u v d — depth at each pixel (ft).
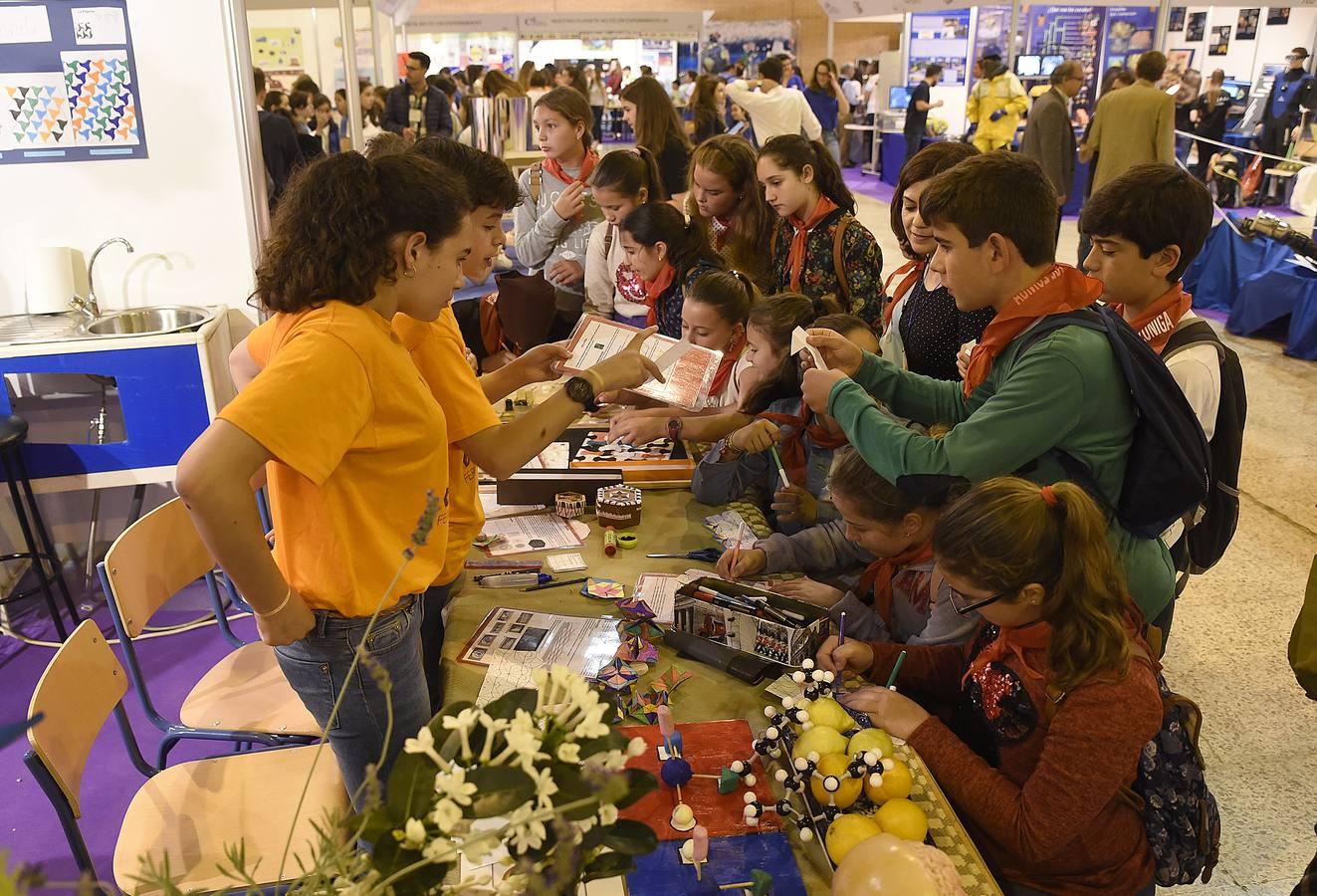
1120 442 5.30
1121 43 28.07
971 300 5.52
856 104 45.78
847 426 5.85
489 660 5.68
